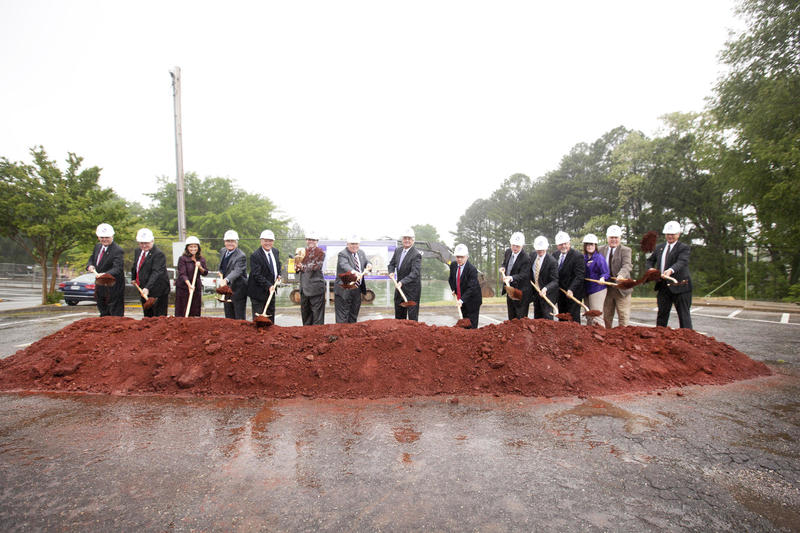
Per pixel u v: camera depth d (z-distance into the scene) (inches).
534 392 172.2
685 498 92.4
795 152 584.1
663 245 270.2
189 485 97.4
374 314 502.3
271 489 95.3
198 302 286.8
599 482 99.2
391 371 181.0
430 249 776.9
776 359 242.1
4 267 1454.2
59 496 92.8
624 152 1306.6
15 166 597.9
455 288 269.9
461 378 181.0
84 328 213.6
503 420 142.3
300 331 205.8
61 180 634.8
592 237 275.3
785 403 161.3
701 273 1027.3
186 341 199.6
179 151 488.1
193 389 175.8
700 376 193.3
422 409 154.8
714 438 126.5
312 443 122.4
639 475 102.8
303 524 81.9
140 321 219.1
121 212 649.6
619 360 193.9
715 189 965.8
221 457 112.7
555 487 96.7
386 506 88.4
